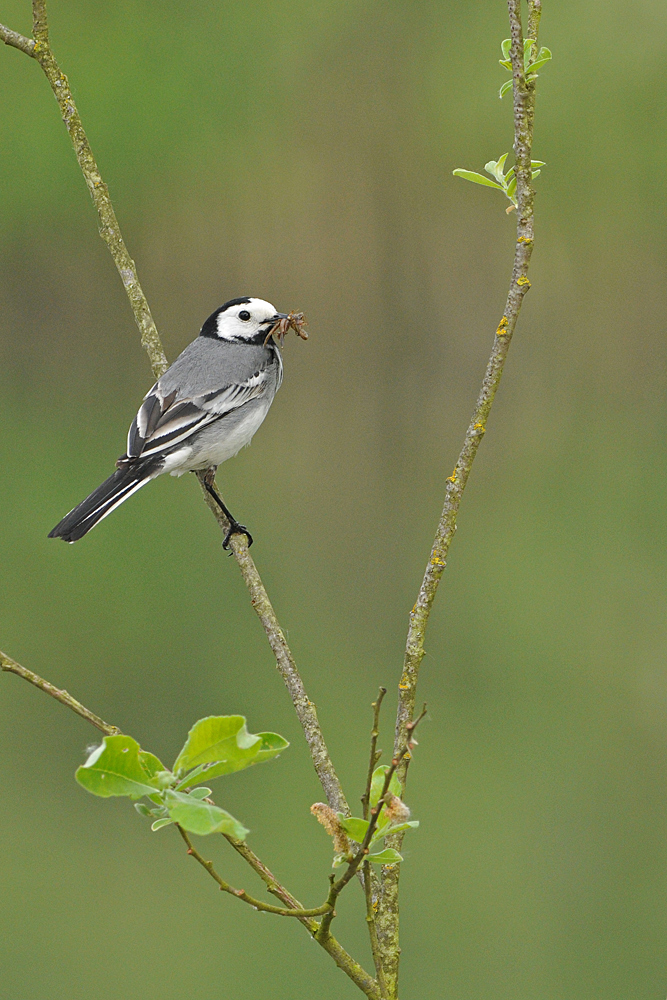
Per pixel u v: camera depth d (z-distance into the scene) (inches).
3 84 825.5
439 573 131.8
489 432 629.9
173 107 804.0
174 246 801.6
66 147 818.8
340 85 815.7
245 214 796.0
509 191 135.9
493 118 781.3
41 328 810.8
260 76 821.2
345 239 793.6
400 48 812.6
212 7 831.7
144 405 257.1
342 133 804.6
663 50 781.3
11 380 741.3
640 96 778.8
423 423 652.7
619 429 635.5
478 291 776.3
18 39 213.3
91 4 834.2
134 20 826.8
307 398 714.8
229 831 86.0
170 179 801.6
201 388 258.8
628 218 773.3
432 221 786.8
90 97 802.2
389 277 789.2
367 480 559.2
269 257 796.0
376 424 650.8
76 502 520.4
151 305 797.2
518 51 130.4
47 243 813.2
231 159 802.8
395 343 780.0
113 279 802.8
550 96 783.1
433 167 788.6
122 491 242.7
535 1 139.8
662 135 768.9
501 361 131.6
